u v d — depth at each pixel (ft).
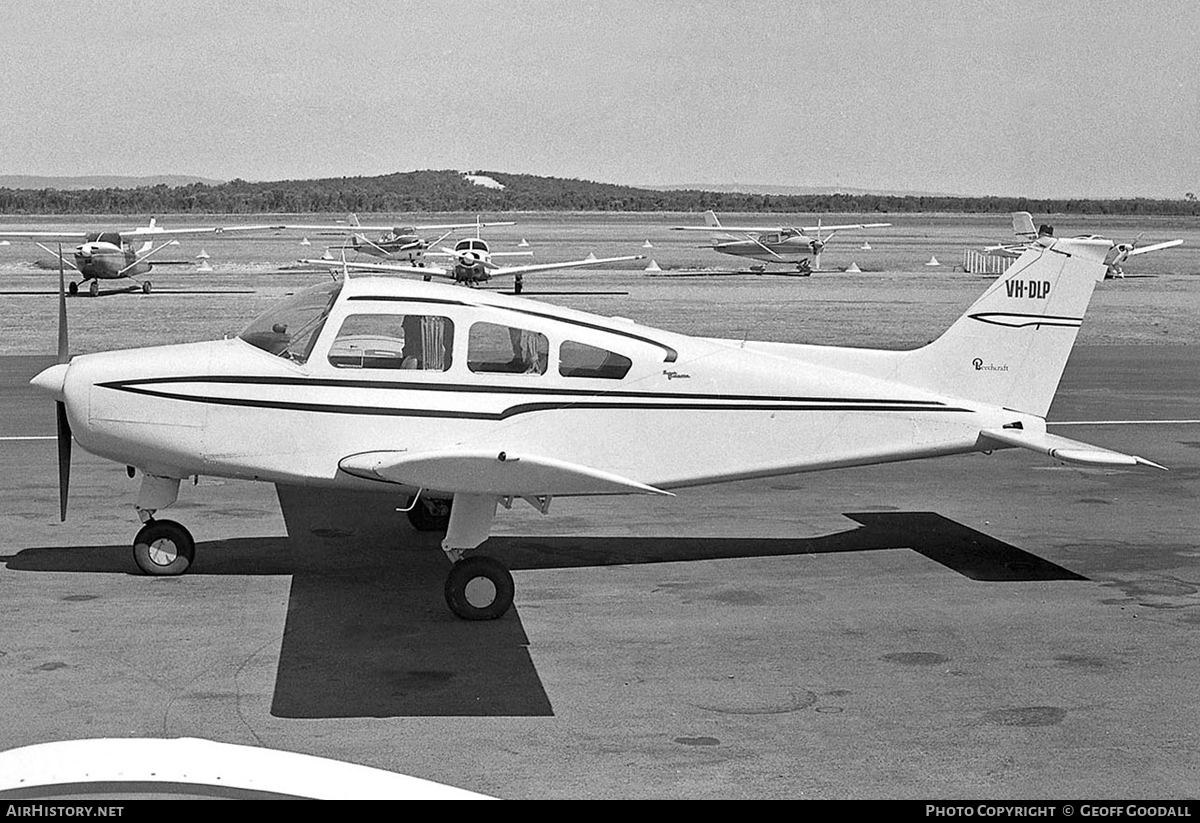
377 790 9.84
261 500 35.53
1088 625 24.31
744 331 89.61
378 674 21.17
